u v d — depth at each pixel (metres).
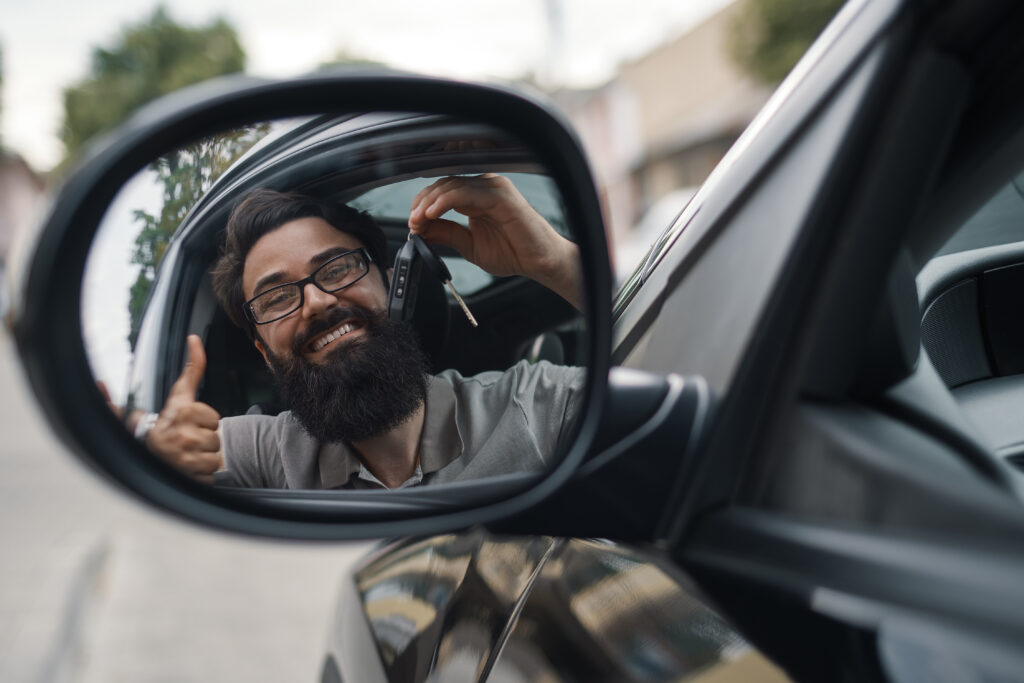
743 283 0.88
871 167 0.79
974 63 0.75
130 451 0.90
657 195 32.81
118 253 0.90
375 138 1.00
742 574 0.77
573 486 0.87
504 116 0.95
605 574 0.90
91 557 4.65
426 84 0.96
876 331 0.81
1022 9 0.71
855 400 0.83
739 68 22.62
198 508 0.90
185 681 3.46
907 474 0.71
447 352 1.06
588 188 0.93
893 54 0.79
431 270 1.04
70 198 0.84
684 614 0.78
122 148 0.87
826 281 0.81
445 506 0.89
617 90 34.03
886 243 0.79
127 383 0.93
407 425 1.02
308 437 1.01
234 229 1.02
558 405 0.98
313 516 0.92
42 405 0.82
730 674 0.71
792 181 0.86
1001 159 0.81
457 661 1.07
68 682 3.47
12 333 0.80
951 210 0.84
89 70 56.84
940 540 0.66
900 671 0.60
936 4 0.75
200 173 0.97
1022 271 1.18
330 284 1.02
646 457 0.87
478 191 1.00
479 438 1.01
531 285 1.03
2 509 5.93
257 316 1.03
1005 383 1.16
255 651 3.71
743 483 0.83
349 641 1.44
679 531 0.85
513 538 1.14
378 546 1.61
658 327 1.00
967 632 0.58
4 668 3.21
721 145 27.58
